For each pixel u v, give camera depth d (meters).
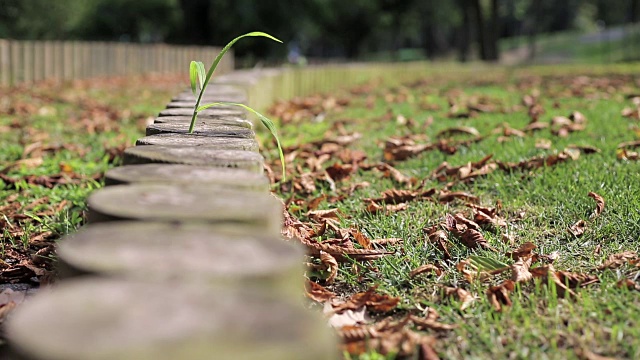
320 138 6.88
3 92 11.63
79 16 27.53
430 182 4.95
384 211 4.23
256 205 2.06
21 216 4.29
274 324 1.41
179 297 1.51
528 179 4.83
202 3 36.94
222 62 22.92
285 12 35.75
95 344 1.30
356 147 6.40
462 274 3.23
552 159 5.09
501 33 83.62
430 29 51.69
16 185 4.96
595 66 23.77
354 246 3.65
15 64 13.88
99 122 8.10
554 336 2.51
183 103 5.60
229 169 2.60
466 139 6.41
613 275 3.09
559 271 3.05
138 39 37.94
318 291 3.05
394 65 20.14
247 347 1.33
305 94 13.13
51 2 24.03
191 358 1.28
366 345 2.41
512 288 2.95
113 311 1.43
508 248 3.56
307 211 4.38
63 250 1.72
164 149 2.97
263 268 1.64
